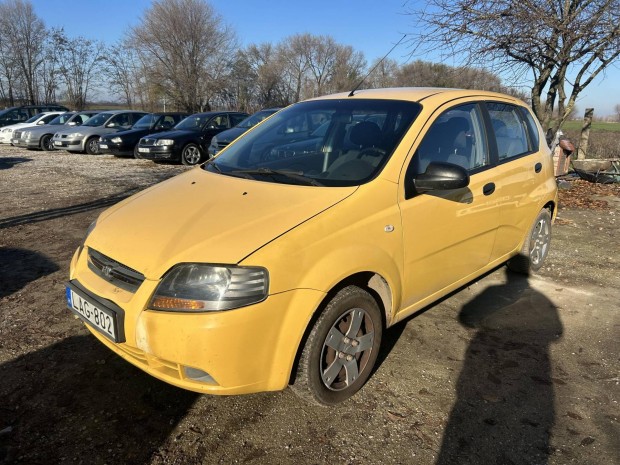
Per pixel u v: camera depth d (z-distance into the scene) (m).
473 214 3.35
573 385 2.90
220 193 2.78
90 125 16.78
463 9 7.78
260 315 2.19
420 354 3.21
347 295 2.52
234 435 2.44
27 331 3.40
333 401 2.63
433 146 3.12
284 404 2.68
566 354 3.25
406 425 2.53
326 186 2.73
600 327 3.63
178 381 2.25
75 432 2.44
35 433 2.42
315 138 3.33
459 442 2.42
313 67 44.41
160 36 38.00
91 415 2.56
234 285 2.16
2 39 37.56
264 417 2.57
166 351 2.18
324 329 2.45
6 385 2.80
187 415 2.58
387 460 2.30
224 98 42.12
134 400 2.69
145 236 2.46
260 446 2.37
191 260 2.21
